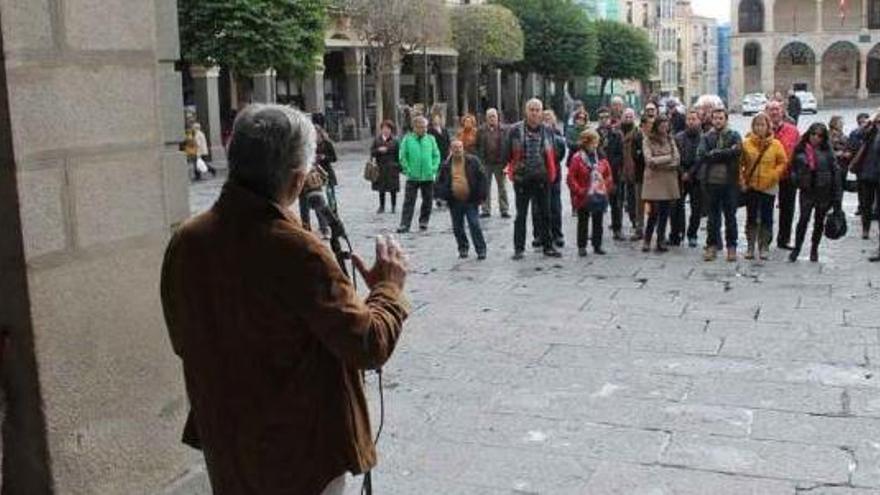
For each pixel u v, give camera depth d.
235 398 2.65
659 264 11.72
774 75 80.25
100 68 3.80
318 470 2.68
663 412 6.30
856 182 13.77
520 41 48.12
